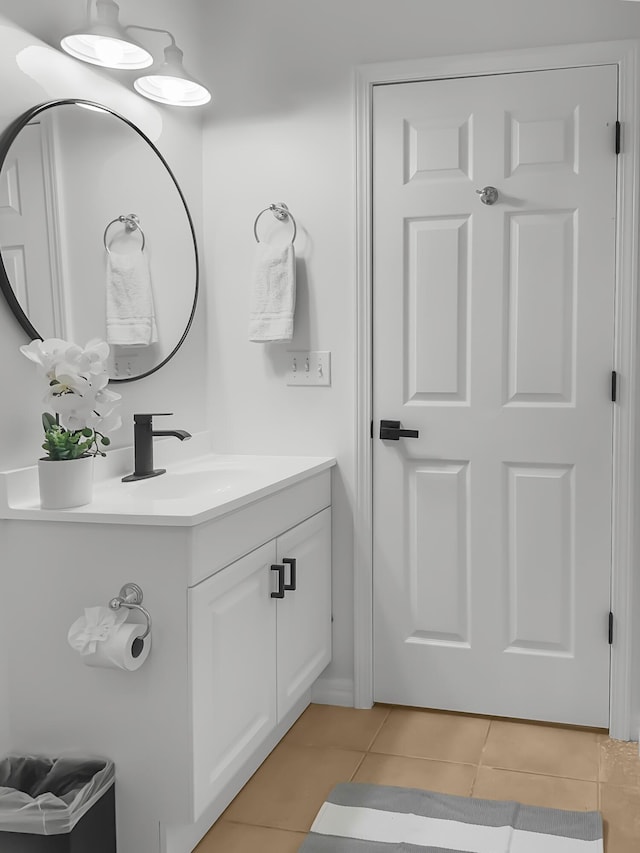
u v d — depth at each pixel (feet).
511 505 8.95
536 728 8.87
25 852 5.61
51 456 6.30
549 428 8.77
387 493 9.28
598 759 8.14
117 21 6.86
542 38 8.46
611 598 8.69
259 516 7.25
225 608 6.57
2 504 6.23
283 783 7.68
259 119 9.33
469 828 6.85
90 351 6.22
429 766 7.99
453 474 9.07
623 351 8.45
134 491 7.17
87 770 6.15
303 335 9.36
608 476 8.64
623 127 8.30
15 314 6.36
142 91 8.04
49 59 6.77
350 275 9.16
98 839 5.94
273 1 9.21
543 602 8.90
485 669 9.11
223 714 6.57
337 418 9.32
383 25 8.89
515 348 8.82
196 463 9.02
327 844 6.63
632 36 8.25
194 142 9.32
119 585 6.08
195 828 6.70
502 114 8.64
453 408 9.02
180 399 9.07
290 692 8.11
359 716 9.19
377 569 9.36
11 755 6.37
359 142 8.99
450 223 8.91
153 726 6.08
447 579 9.16
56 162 6.81
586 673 8.82
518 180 8.66
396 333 9.12
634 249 8.32
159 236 8.43
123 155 7.75
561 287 8.64
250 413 9.58
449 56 8.70
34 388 6.62
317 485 8.86
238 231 9.47
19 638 6.32
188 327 9.04
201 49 9.38
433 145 8.86
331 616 9.44
